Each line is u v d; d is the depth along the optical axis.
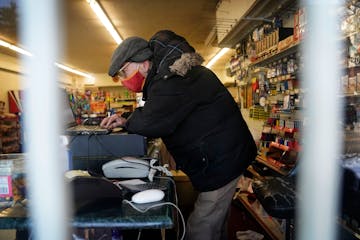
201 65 1.44
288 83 2.32
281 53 2.19
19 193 0.84
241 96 3.86
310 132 0.79
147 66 1.39
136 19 4.34
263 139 2.75
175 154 1.39
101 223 0.71
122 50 1.37
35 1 0.93
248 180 2.97
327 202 0.81
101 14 3.94
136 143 1.36
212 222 1.39
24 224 0.72
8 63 6.43
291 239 1.60
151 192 0.85
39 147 0.77
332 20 0.74
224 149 1.32
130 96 9.93
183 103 1.22
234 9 3.05
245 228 2.53
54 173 0.77
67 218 0.73
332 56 0.73
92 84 10.77
